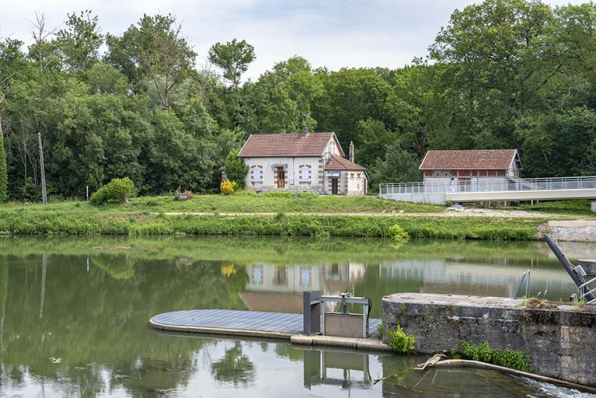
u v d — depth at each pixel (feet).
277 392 46.70
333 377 49.57
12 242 148.46
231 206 184.65
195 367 52.39
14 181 229.25
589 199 188.44
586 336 46.55
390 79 323.37
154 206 187.93
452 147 251.39
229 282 93.76
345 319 58.18
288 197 196.13
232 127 279.90
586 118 203.41
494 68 231.50
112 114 224.94
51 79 244.22
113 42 304.71
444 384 46.85
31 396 46.01
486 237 147.23
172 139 229.04
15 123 228.22
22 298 82.48
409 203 182.60
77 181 226.79
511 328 49.32
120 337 62.13
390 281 91.30
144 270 105.50
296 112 280.51
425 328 52.70
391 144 264.52
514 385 46.34
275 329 61.62
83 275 100.48
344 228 158.20
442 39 246.27
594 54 211.20
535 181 184.34
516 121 218.59
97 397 45.70
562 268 102.78
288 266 108.47
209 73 287.89
